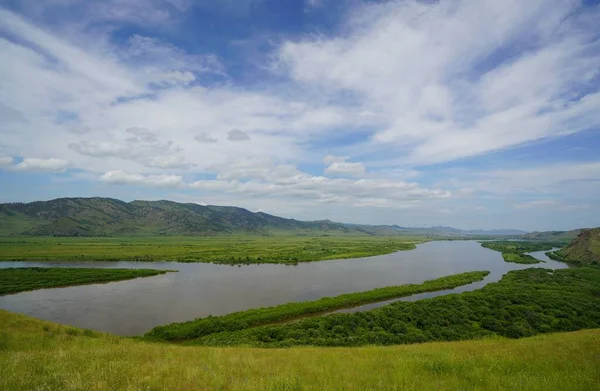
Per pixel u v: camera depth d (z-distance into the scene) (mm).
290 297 69938
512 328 44344
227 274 100625
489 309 52125
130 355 16047
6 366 11922
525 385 11203
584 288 69812
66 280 85125
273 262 132125
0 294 72812
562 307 53625
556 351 18516
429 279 91875
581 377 12156
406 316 48219
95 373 10891
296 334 41594
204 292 74250
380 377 12086
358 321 46562
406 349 22453
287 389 9922
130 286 81500
